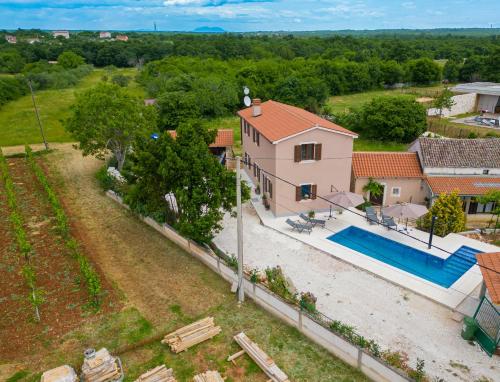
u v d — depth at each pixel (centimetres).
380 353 1376
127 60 12131
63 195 3133
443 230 2345
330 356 1480
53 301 1814
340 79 8600
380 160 2886
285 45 12750
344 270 2052
